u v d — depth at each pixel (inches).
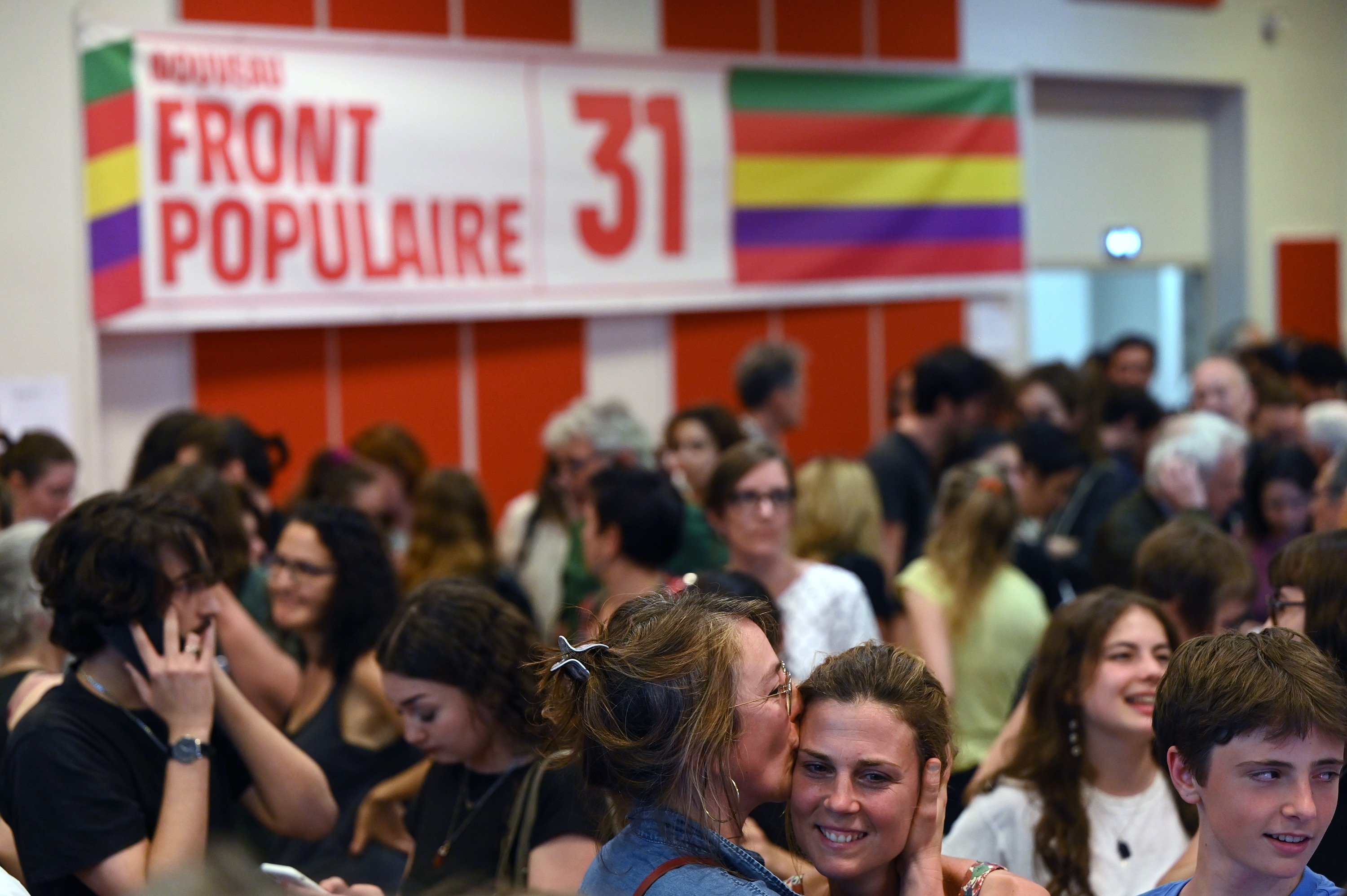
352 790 110.1
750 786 59.9
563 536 185.8
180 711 81.3
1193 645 66.2
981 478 141.6
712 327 284.4
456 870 87.3
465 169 251.1
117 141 219.0
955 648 137.9
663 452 203.3
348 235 240.7
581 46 263.6
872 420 303.0
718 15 279.6
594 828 81.6
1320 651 65.4
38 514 154.6
